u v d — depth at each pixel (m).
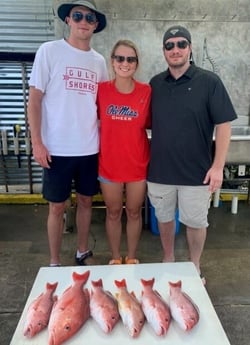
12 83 3.65
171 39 1.91
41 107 2.09
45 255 2.75
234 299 2.23
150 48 3.44
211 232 3.13
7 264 2.62
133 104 2.05
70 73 2.04
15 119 3.76
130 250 2.46
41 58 2.01
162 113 2.02
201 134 2.01
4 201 3.76
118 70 1.99
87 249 2.64
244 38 3.48
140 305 1.52
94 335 1.41
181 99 1.96
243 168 3.47
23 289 2.32
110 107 2.07
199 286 1.72
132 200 2.27
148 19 3.36
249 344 1.87
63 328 1.36
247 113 3.68
